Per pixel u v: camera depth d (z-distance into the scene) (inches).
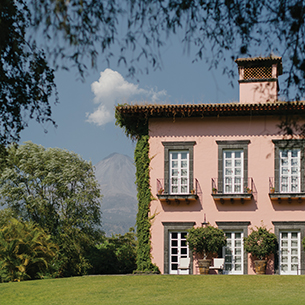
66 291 611.5
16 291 621.3
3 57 249.1
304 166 832.3
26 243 876.0
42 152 1336.1
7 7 228.8
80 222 1305.4
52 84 270.7
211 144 860.0
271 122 850.1
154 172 865.5
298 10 200.7
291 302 509.0
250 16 210.4
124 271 1270.9
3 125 271.3
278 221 824.3
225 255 834.2
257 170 842.8
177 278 697.0
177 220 846.5
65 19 180.1
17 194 1277.1
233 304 500.4
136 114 868.0
